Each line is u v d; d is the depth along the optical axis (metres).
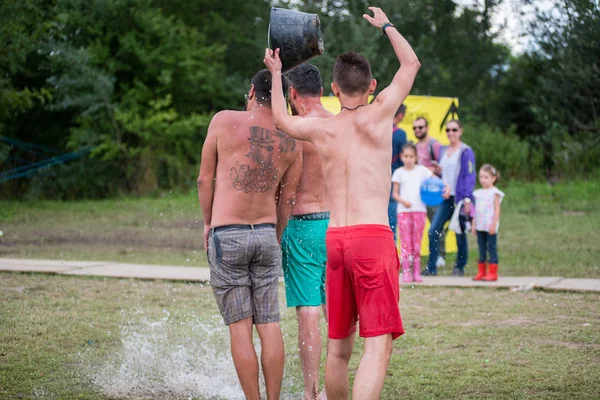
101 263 8.95
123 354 4.92
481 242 7.94
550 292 7.15
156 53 24.02
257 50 28.55
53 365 4.60
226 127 3.98
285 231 4.40
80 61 21.66
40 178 22.14
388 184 3.59
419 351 5.00
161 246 11.62
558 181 20.89
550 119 22.47
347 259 3.50
